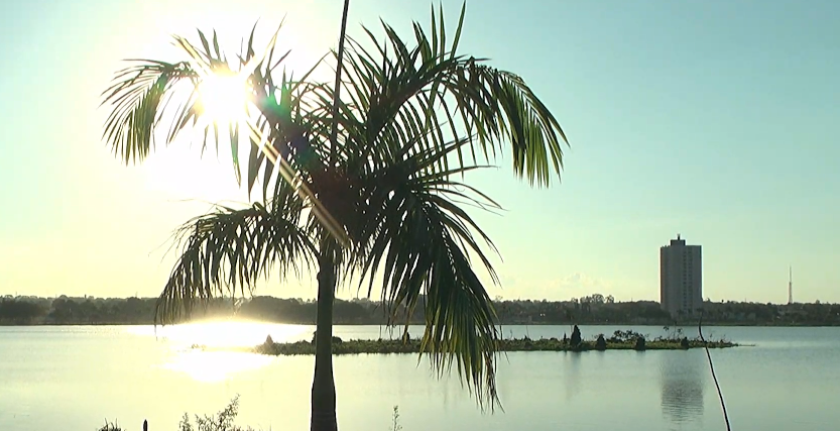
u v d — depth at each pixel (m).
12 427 21.22
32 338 107.50
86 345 82.00
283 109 6.68
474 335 5.85
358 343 66.50
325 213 6.79
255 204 7.36
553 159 7.30
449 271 5.94
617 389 31.88
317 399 7.31
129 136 7.30
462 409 24.31
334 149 6.95
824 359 56.34
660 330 139.12
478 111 7.21
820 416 24.02
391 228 6.10
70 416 23.42
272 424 20.91
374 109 6.77
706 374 40.41
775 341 99.56
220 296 7.22
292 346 67.94
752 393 30.80
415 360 51.06
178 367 46.69
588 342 73.81
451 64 6.70
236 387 32.84
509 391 30.75
